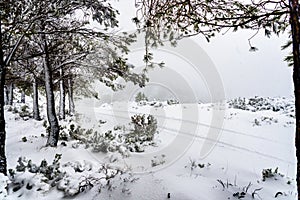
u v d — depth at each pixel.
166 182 4.44
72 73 11.60
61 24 6.84
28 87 16.22
